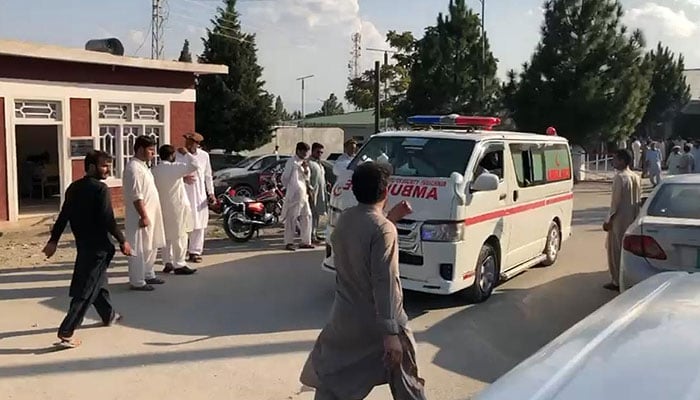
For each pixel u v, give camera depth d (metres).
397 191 7.60
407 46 43.06
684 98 48.62
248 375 5.60
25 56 14.02
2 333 6.59
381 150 8.41
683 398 1.94
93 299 6.32
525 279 9.41
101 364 5.79
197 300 8.02
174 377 5.52
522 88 29.06
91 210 6.24
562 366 2.29
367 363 3.96
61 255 10.98
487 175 7.55
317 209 12.23
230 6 36.62
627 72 28.06
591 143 28.94
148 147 8.38
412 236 7.35
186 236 9.52
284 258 10.81
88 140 15.56
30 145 20.28
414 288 7.41
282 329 6.89
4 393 5.12
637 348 2.38
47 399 5.03
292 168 11.52
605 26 28.31
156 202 8.62
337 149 42.44
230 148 36.38
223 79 35.88
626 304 3.15
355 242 3.89
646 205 7.22
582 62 28.09
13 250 11.47
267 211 13.42
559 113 28.14
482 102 30.31
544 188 9.68
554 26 28.66
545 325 7.22
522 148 9.05
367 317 3.91
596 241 12.91
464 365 5.98
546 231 9.91
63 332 6.12
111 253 6.43
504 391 2.15
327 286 8.83
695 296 3.19
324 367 4.03
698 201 6.97
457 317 7.45
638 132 48.34
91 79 15.59
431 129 9.76
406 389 3.84
